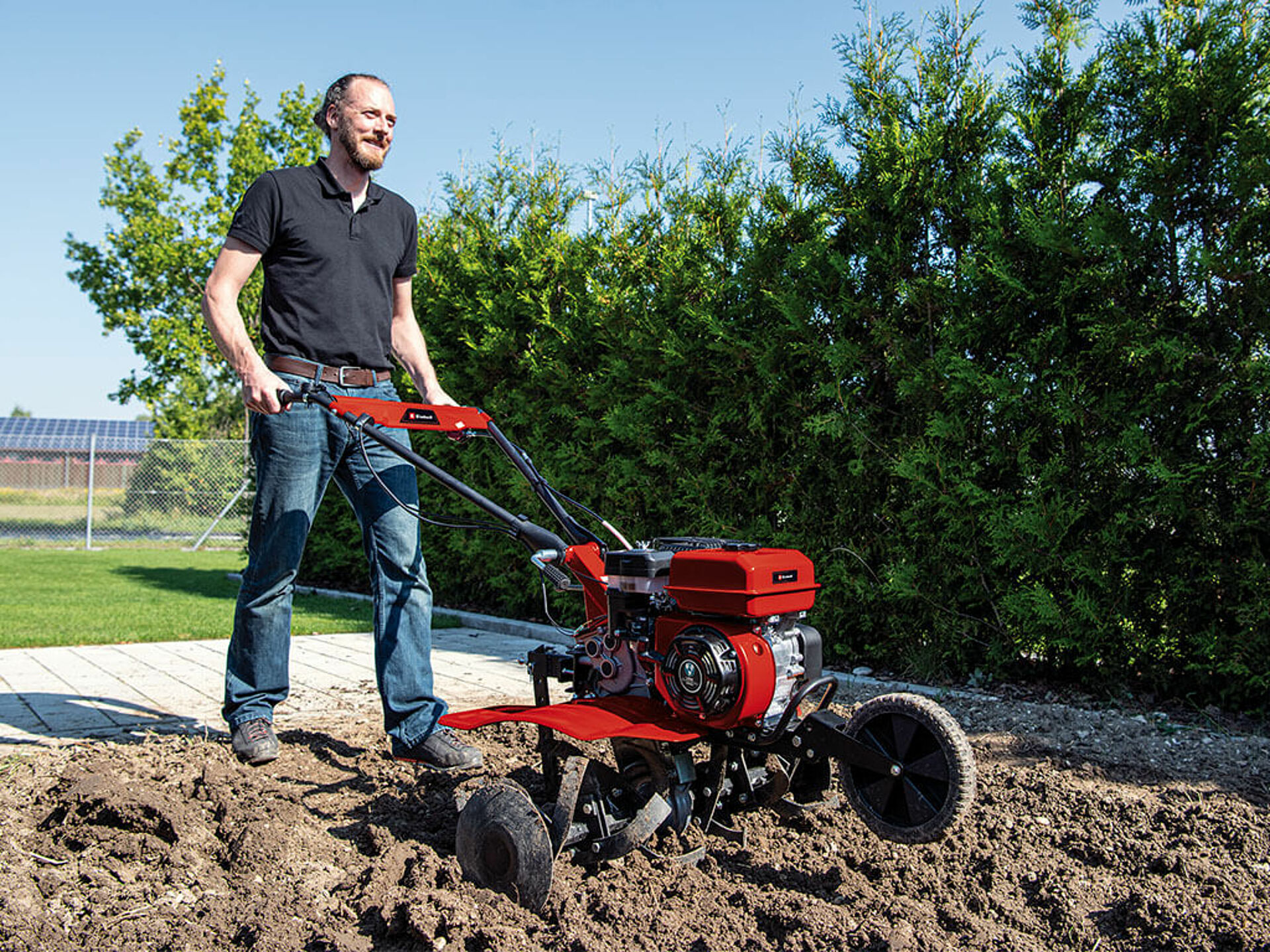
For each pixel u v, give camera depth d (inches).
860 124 285.9
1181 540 233.3
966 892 127.7
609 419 323.3
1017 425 252.2
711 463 301.9
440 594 435.5
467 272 406.0
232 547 879.1
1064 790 166.9
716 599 126.6
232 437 1282.0
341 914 119.1
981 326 252.8
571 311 361.1
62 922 116.3
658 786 133.2
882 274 275.6
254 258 173.2
